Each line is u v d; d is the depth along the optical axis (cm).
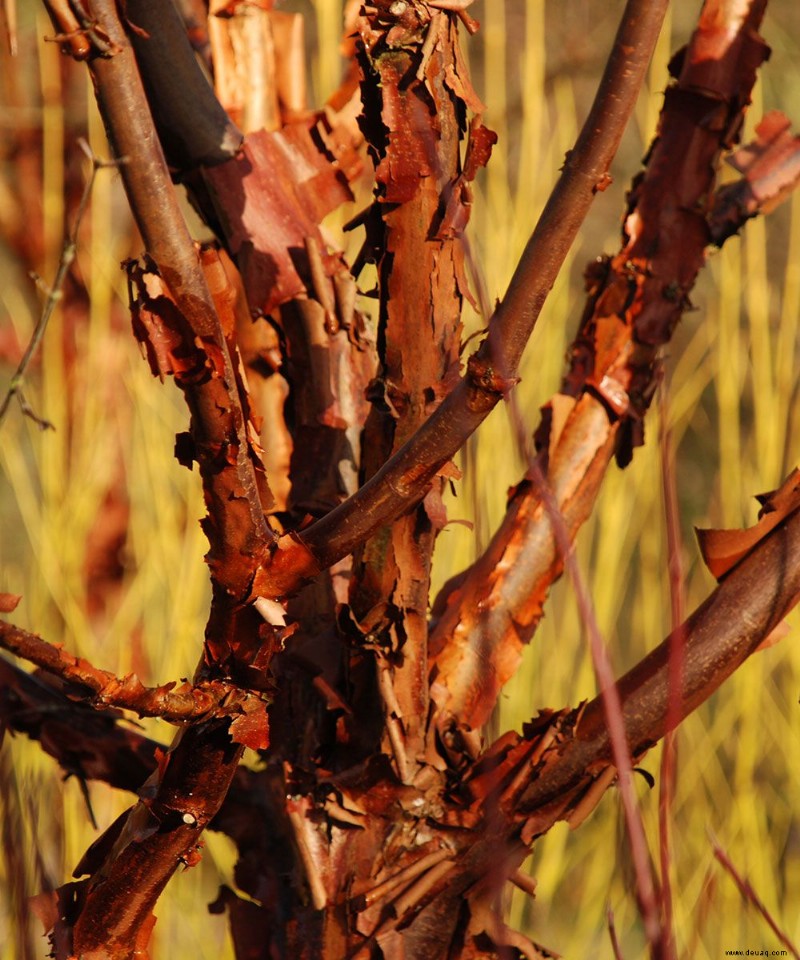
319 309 255
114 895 237
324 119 259
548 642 423
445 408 229
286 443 255
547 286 225
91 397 427
